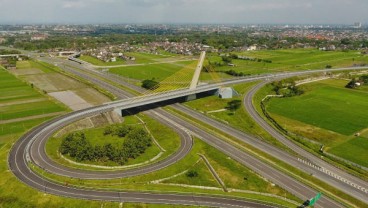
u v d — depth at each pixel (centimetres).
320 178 13825
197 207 11675
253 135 18375
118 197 12144
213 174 14075
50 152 15500
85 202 11812
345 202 12256
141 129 18000
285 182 13450
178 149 16300
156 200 12025
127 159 15038
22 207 11675
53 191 12456
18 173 13638
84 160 14875
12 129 18150
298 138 18000
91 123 19188
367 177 13925
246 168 14512
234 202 12031
